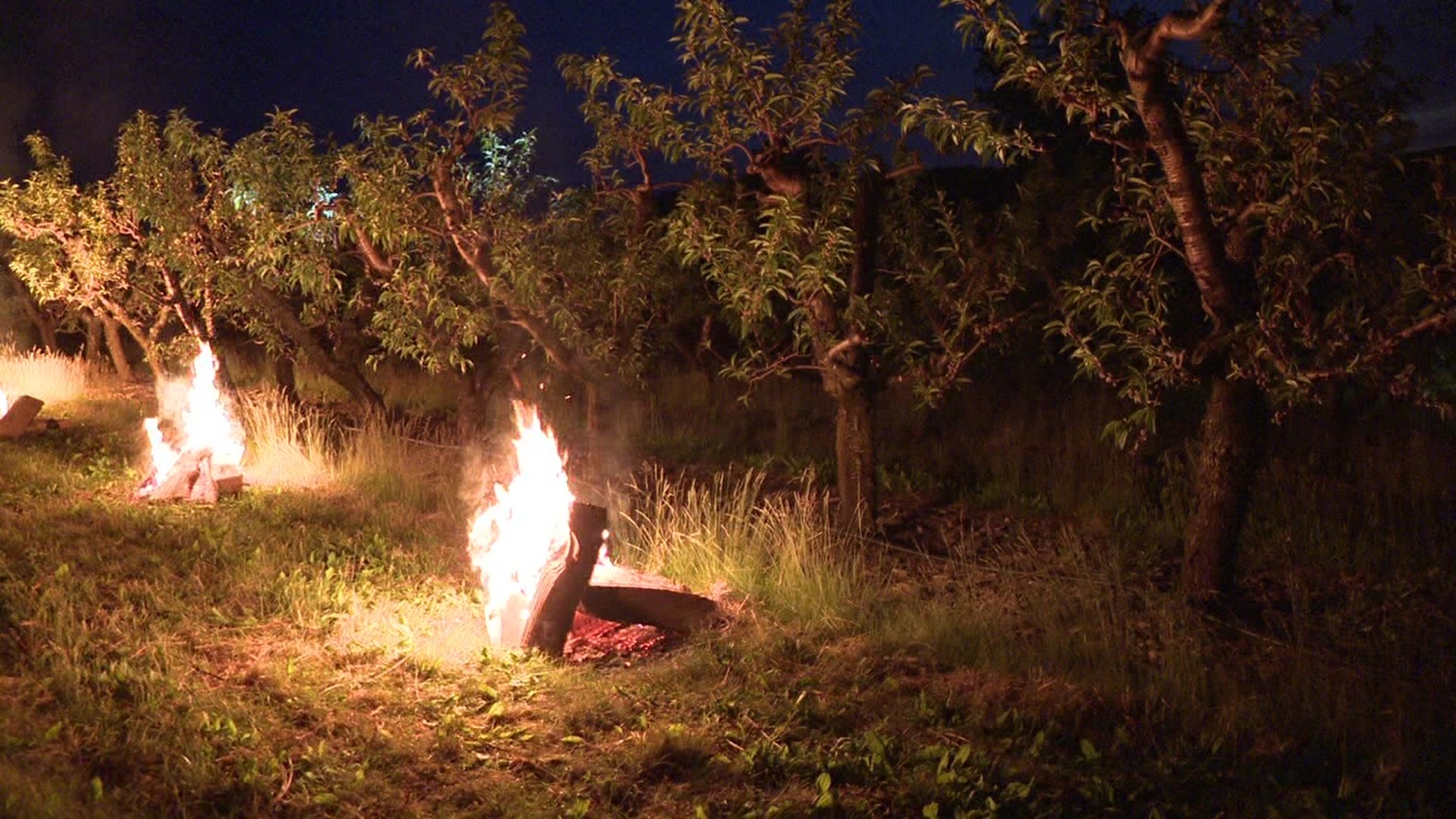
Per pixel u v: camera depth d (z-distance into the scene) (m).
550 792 4.89
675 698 5.75
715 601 7.11
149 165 11.48
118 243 12.94
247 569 7.28
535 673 5.99
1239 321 6.64
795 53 8.10
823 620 6.79
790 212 7.70
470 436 10.98
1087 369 7.28
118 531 7.95
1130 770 5.15
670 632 6.74
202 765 4.75
